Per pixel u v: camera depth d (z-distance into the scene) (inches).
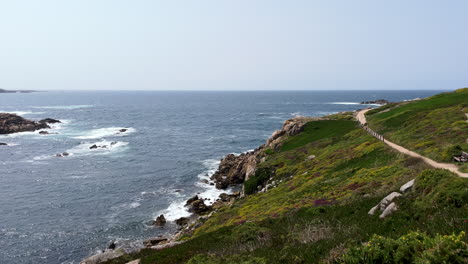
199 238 909.2
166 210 1902.1
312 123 2770.7
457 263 379.9
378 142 1688.0
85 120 6397.6
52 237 1572.3
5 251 1440.7
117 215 1829.5
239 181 2391.7
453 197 616.4
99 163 2945.4
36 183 2345.0
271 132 4884.4
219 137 4443.9
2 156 3169.3
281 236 731.4
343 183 1205.1
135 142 4015.8
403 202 692.7
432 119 1907.0
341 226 709.3
